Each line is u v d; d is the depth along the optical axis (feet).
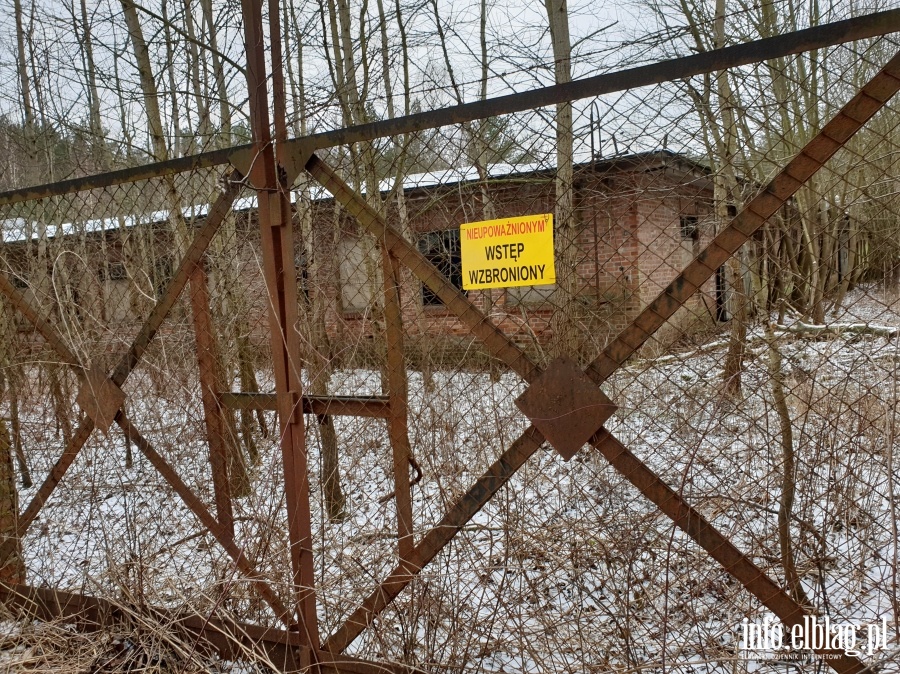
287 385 8.38
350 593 9.02
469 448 9.39
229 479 9.53
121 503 12.91
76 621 10.38
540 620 8.22
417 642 8.42
